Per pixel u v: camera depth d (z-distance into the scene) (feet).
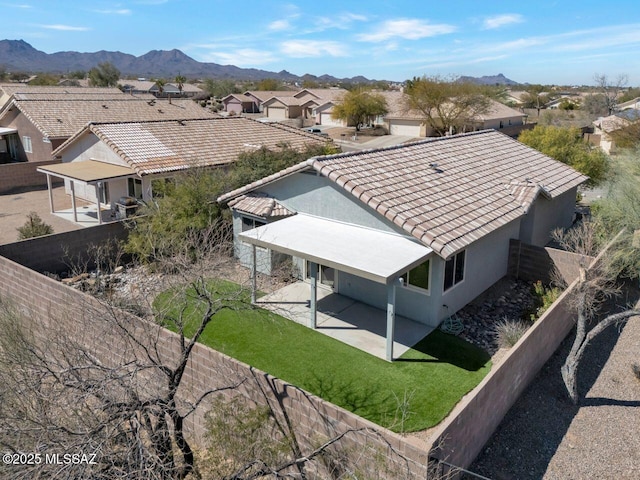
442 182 67.15
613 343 51.67
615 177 64.08
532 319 56.08
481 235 56.95
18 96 156.66
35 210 103.76
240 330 53.88
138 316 42.73
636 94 332.19
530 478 33.83
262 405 36.04
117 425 27.45
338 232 58.49
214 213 72.95
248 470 31.19
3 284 61.46
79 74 556.51
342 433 31.83
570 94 499.51
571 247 65.00
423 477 28.25
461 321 56.75
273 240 56.08
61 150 110.42
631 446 36.81
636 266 55.47
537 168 87.04
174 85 441.27
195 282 43.60
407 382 44.70
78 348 33.47
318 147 102.58
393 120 253.03
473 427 33.91
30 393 31.12
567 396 42.70
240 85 611.06
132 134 102.12
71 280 66.13
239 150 106.83
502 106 263.29
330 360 48.32
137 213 82.38
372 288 59.93
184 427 42.55
